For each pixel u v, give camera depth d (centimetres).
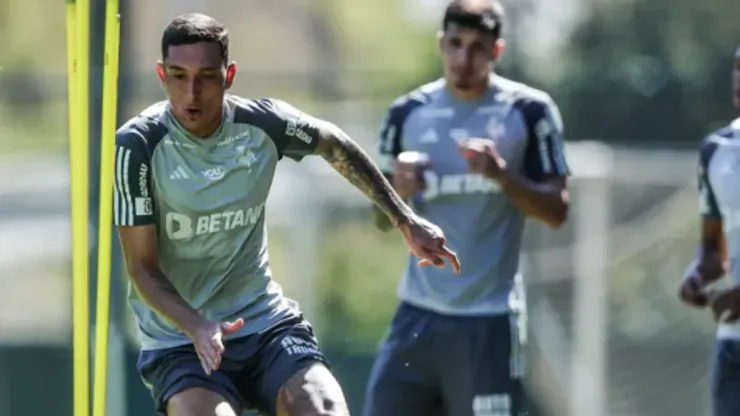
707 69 4581
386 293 4603
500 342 2094
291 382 1566
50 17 5659
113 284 2958
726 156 2120
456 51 2095
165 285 1529
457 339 2092
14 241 4856
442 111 2144
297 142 1600
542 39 4697
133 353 3148
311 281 4534
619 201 4053
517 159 2122
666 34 4703
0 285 4662
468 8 2088
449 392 2117
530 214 2073
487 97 2138
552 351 3922
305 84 4600
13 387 3528
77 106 1539
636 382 4009
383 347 2167
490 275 2095
